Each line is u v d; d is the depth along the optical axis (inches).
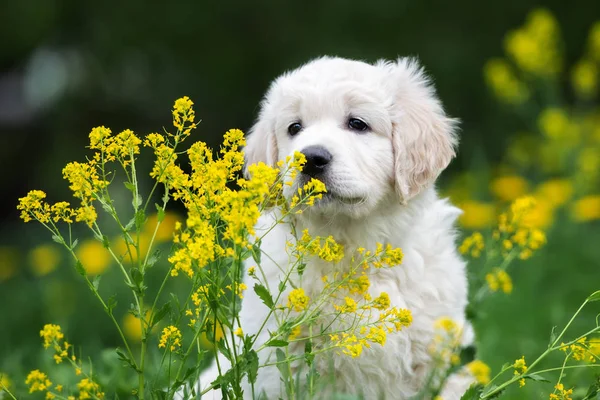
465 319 231.8
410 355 212.8
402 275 218.5
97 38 750.5
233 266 159.8
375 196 217.9
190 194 168.6
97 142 173.8
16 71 1015.6
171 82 756.6
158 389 167.8
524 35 512.4
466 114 704.4
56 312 413.4
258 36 729.0
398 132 225.1
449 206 245.1
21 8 882.1
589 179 481.7
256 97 733.9
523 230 247.1
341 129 221.0
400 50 700.0
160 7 730.2
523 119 690.2
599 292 174.6
